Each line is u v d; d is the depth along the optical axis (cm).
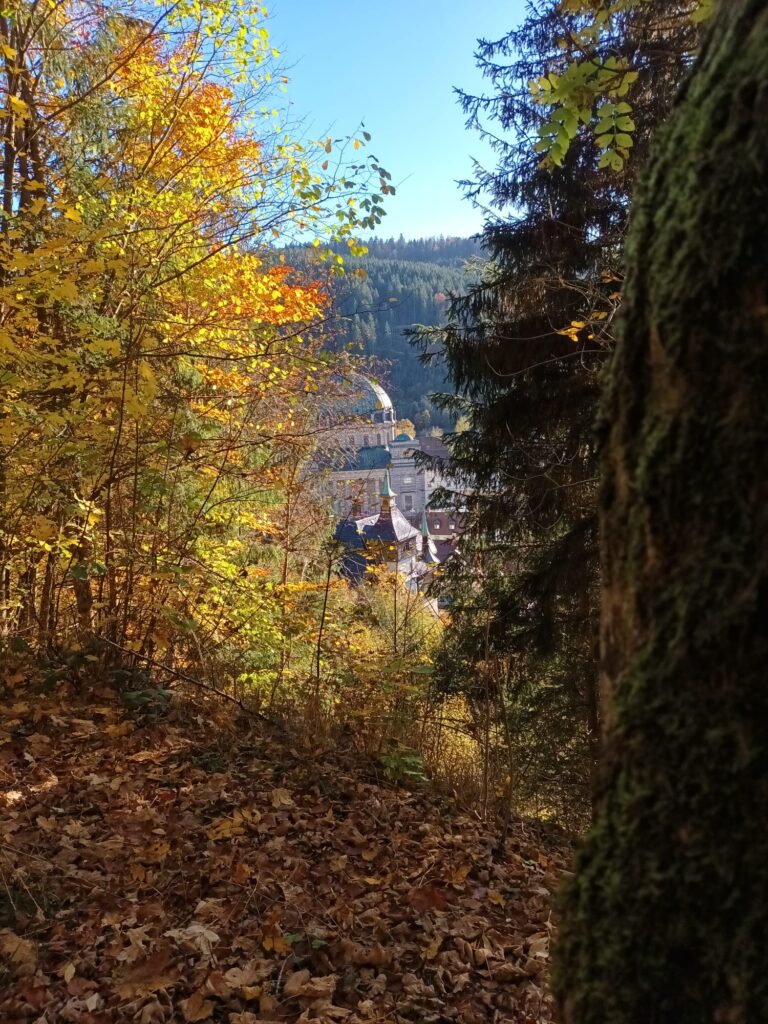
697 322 88
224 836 356
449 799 486
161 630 580
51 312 527
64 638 588
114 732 457
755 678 81
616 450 104
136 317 602
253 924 290
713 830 83
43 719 459
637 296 101
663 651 90
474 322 839
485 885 365
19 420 472
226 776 427
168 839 348
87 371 521
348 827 395
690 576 87
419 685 618
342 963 273
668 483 90
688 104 98
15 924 269
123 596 582
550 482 781
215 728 495
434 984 269
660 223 97
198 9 621
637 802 90
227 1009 241
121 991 242
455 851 395
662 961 86
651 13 584
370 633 726
